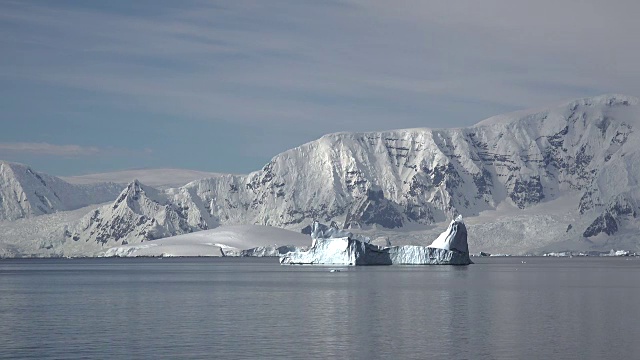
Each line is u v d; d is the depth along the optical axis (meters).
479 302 194.12
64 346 130.12
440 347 126.31
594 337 134.88
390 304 189.62
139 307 189.25
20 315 174.25
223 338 136.00
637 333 139.00
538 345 127.62
